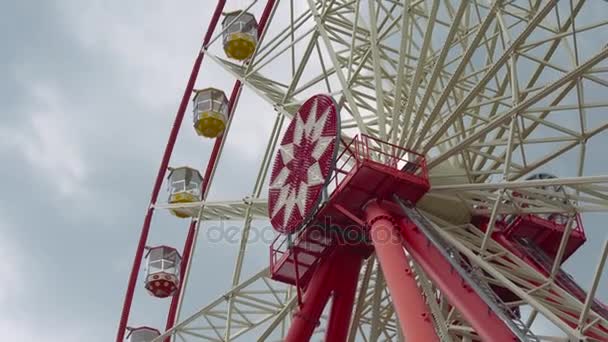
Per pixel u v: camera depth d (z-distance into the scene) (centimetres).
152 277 3161
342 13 2691
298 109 2531
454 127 2484
